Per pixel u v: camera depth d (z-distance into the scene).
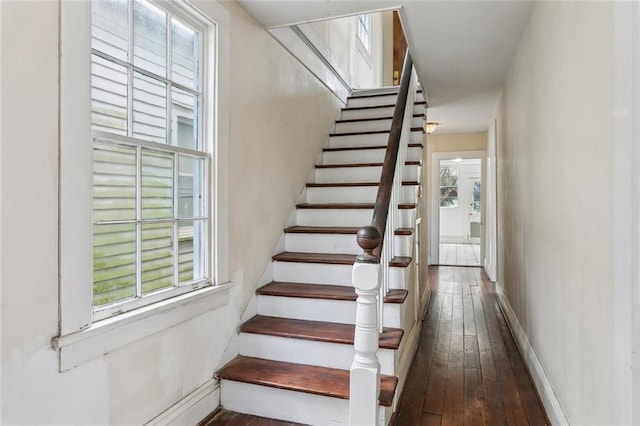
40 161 1.21
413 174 3.16
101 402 1.43
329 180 3.59
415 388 2.42
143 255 1.68
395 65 7.71
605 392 1.30
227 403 2.08
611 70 1.21
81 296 1.35
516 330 3.21
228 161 2.20
